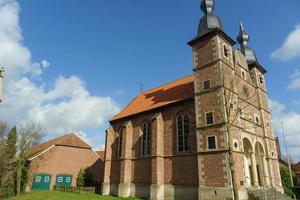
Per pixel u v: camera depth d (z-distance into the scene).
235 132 28.56
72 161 51.53
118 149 41.09
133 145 38.69
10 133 50.12
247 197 26.48
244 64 36.88
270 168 34.34
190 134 31.03
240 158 27.78
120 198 33.97
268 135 36.66
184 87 37.38
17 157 44.44
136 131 39.09
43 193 38.62
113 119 43.72
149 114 37.66
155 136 33.88
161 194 31.66
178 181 30.59
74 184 50.38
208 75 31.16
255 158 34.34
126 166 37.41
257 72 39.47
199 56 33.16
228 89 29.66
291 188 39.19
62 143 51.53
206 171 27.58
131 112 41.72
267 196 27.17
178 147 32.06
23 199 32.69
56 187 46.56
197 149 29.12
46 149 49.03
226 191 25.31
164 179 32.28
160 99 39.09
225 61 31.73
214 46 31.78
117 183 38.66
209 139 28.39
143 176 35.09
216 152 27.25
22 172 45.12
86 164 52.91
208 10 35.44
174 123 33.53
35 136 45.69
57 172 49.22
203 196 27.03
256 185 30.89
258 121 35.78
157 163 32.50
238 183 26.06
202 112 30.08
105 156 41.78
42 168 47.59
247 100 34.41
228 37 33.47
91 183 48.50
